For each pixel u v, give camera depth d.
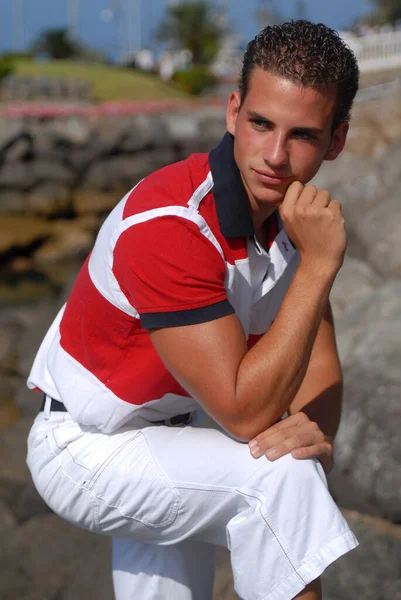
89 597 6.76
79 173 31.81
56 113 33.22
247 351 3.85
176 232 3.76
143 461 4.04
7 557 7.36
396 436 7.10
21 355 14.41
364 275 11.11
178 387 4.23
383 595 6.00
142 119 33.97
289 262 4.37
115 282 3.93
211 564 4.62
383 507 6.97
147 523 4.10
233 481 3.84
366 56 49.12
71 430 4.26
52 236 28.86
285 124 3.79
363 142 22.58
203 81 57.50
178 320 3.75
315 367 4.64
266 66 3.79
